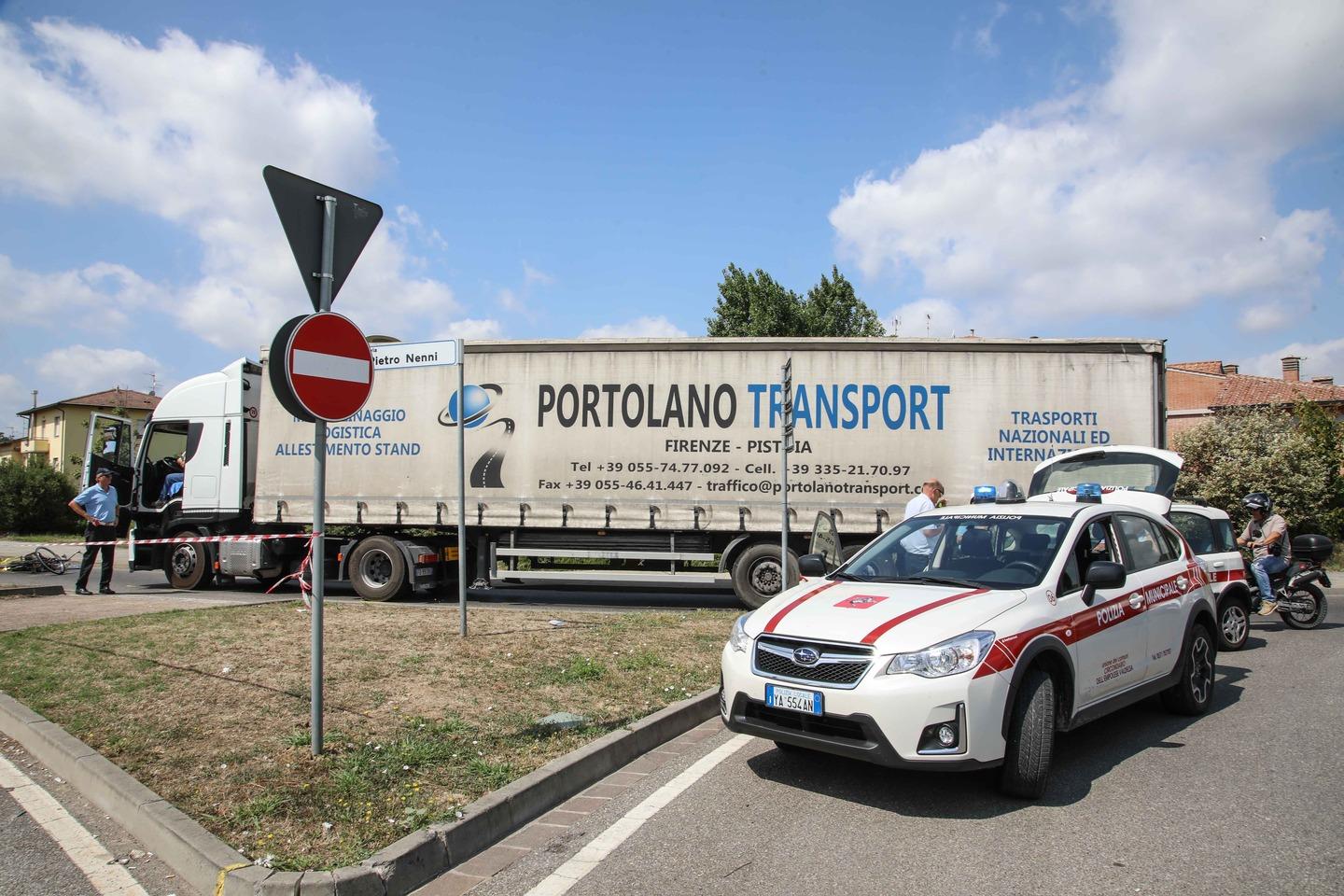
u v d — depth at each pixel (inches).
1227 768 217.3
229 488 549.0
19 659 300.2
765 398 493.7
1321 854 163.2
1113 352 477.4
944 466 481.1
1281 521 467.8
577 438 503.8
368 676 279.9
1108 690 222.2
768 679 196.9
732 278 1450.5
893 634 187.5
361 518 521.0
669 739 242.5
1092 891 148.2
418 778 188.4
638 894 147.8
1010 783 191.2
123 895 147.1
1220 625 384.8
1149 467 410.0
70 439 2230.6
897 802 193.2
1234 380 1750.7
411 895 147.6
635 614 434.6
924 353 485.7
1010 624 192.4
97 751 204.2
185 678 274.1
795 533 487.2
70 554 952.3
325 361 197.6
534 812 184.9
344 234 205.6
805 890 149.0
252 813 167.9
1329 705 286.2
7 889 148.6
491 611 436.1
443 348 344.5
